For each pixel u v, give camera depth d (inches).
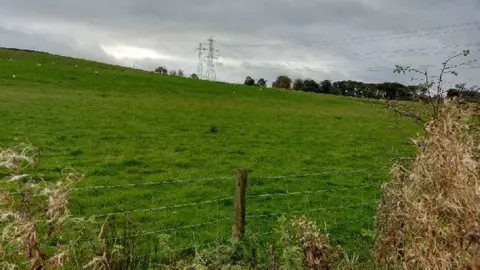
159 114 1396.4
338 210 537.6
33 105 1306.6
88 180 624.1
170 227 450.0
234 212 275.4
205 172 745.6
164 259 213.0
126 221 225.3
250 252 201.5
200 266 182.4
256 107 1908.2
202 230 441.4
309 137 1203.2
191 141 1018.7
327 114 1825.8
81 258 151.6
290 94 2630.4
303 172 797.9
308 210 529.7
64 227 147.5
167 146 941.2
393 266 165.5
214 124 1298.0
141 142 957.8
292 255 188.2
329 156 957.8
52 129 1001.5
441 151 144.3
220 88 2488.9
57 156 763.4
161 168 748.0
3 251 130.5
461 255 136.4
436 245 138.3
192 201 559.2
